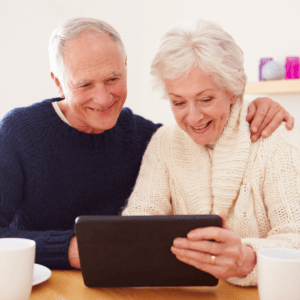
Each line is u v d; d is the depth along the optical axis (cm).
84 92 112
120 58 114
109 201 138
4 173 123
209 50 99
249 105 122
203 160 125
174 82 104
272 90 259
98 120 119
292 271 65
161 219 76
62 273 95
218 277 80
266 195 110
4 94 327
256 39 294
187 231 77
